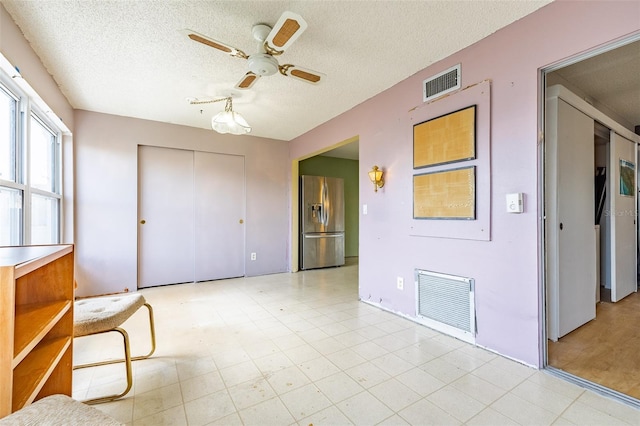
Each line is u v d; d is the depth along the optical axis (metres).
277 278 4.89
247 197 5.02
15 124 2.34
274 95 3.33
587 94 3.18
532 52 1.98
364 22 2.07
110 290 3.93
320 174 6.97
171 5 1.89
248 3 1.88
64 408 0.90
